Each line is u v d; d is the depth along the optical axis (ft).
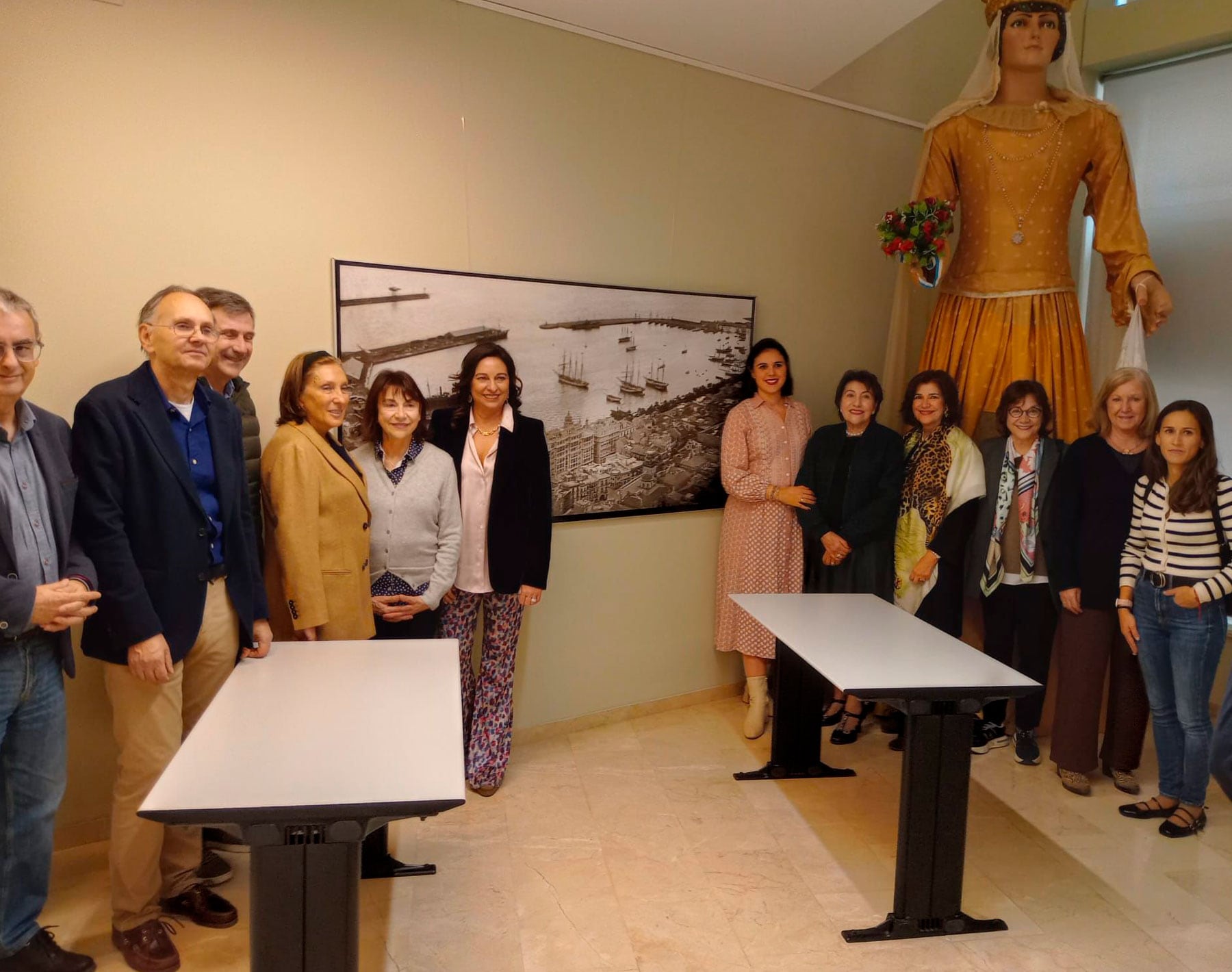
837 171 13.47
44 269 7.89
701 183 12.10
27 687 6.16
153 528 6.70
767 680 12.60
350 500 7.98
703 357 12.36
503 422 9.90
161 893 7.61
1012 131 11.68
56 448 6.28
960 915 7.77
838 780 10.75
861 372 11.73
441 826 9.35
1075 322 11.94
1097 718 10.50
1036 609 11.11
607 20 10.66
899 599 11.57
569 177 10.88
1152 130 14.44
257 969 5.11
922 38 14.07
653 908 7.96
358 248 9.47
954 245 13.99
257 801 4.76
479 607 10.72
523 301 10.60
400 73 9.53
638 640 12.39
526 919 7.74
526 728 11.51
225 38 8.50
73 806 8.55
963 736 7.48
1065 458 10.57
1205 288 13.82
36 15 7.64
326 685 6.61
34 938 6.68
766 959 7.29
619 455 11.73
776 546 12.16
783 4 10.94
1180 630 9.29
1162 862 8.99
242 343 7.75
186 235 8.51
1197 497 9.04
